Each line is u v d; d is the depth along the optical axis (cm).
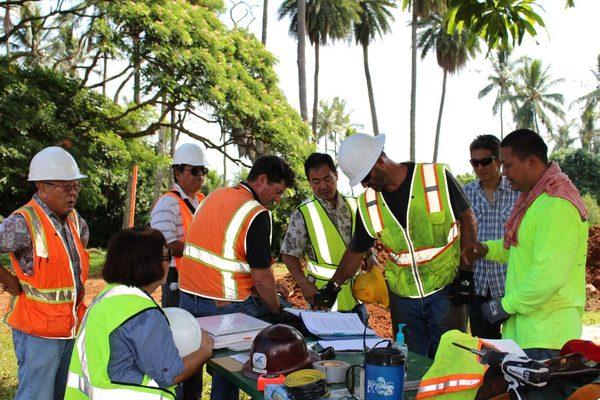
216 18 1557
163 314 247
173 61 1318
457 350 229
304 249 464
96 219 2798
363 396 241
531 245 288
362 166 364
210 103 1394
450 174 382
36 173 385
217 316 366
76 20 1645
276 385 257
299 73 2567
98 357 235
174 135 2791
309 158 445
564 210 275
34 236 374
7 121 1249
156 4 1352
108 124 1510
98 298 247
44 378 379
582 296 291
